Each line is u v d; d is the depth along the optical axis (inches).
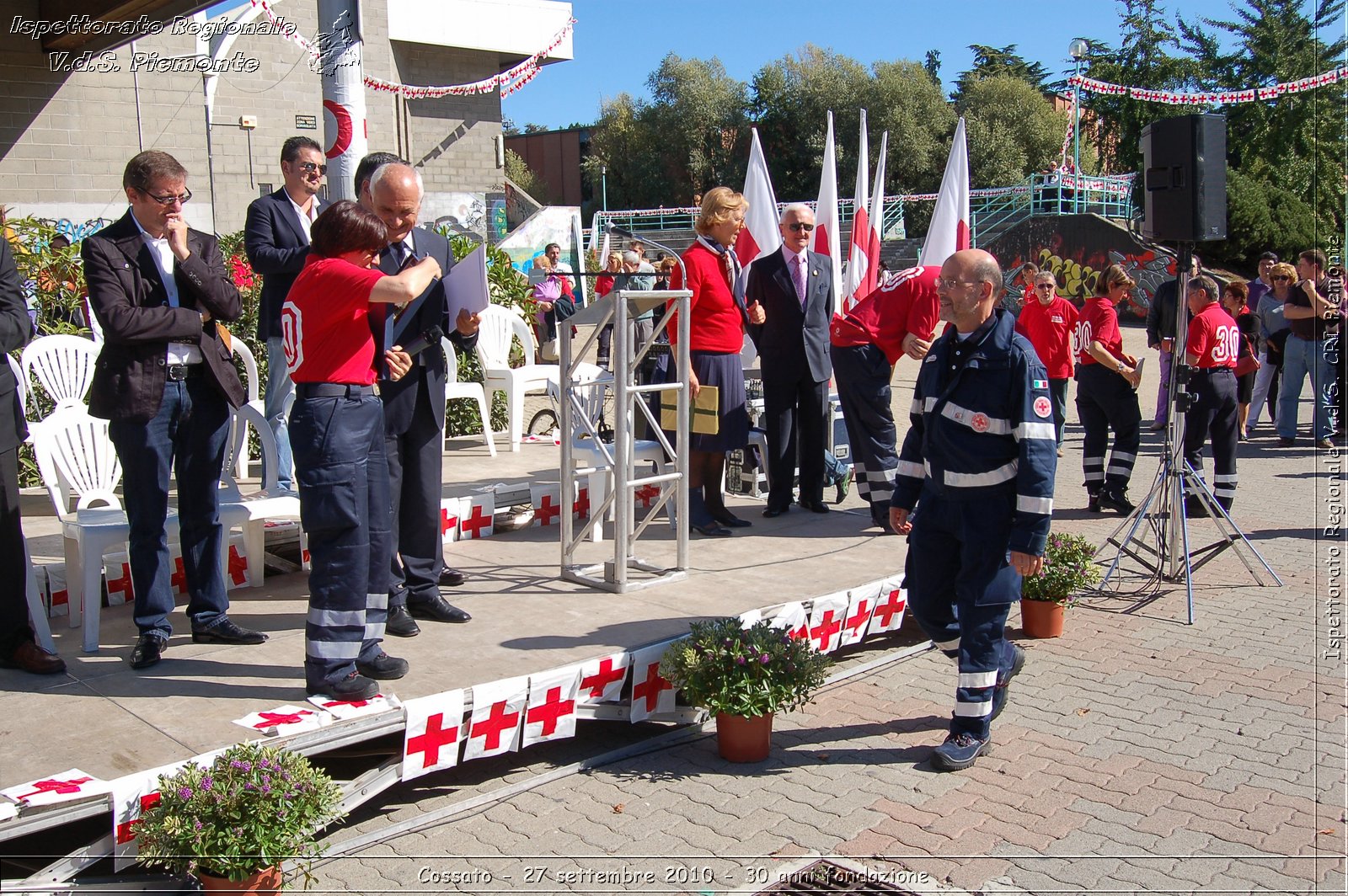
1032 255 1191.6
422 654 173.5
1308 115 1232.8
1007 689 192.2
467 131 979.3
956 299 163.0
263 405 252.8
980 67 2249.0
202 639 179.2
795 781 165.9
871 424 258.7
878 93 1715.1
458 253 419.2
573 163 2380.7
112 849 125.2
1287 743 179.2
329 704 149.4
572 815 154.7
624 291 200.8
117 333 156.8
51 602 195.6
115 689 156.5
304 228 196.4
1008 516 165.6
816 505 287.0
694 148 1904.5
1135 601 260.8
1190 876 137.3
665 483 251.0
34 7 419.2
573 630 186.2
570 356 213.5
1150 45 1471.5
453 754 153.9
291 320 151.0
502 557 237.0
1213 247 1187.9
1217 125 253.9
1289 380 482.6
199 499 174.4
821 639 208.1
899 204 1402.6
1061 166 1411.2
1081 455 475.8
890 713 193.9
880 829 150.1
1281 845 145.3
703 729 187.0
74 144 567.8
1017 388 161.5
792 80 1818.4
